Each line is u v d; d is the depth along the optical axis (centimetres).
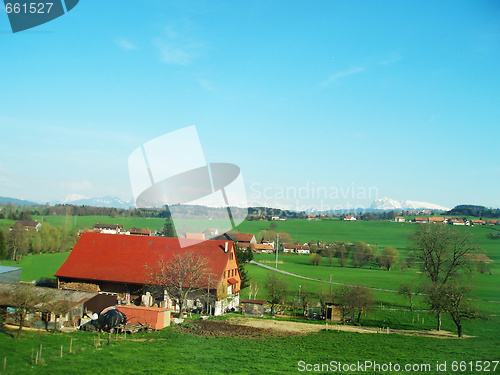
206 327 4012
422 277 6862
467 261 6116
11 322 3481
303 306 5738
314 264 10950
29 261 7862
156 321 3809
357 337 3984
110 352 2859
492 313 5591
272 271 9419
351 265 11325
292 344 3491
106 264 5266
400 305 6581
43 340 3072
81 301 3825
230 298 5509
